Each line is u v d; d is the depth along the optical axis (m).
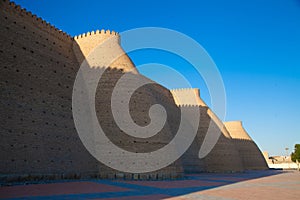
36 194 14.79
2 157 19.98
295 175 38.66
